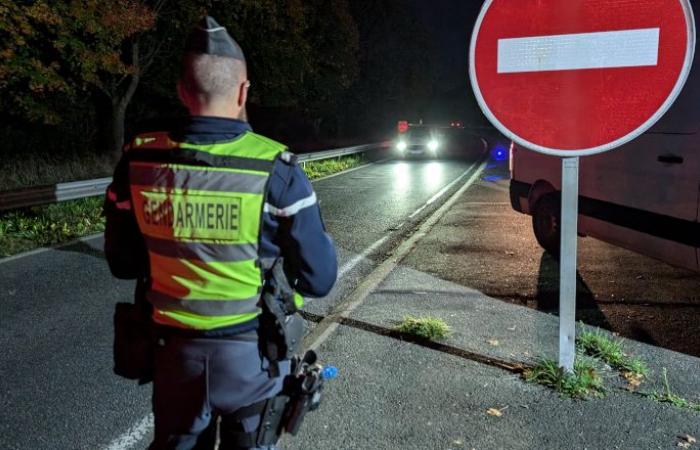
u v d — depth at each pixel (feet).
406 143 84.33
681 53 10.43
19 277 21.42
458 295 18.49
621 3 10.65
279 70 78.59
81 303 18.48
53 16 44.42
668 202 16.01
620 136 11.02
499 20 11.37
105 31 48.83
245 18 68.08
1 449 10.39
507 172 59.88
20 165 46.16
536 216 23.84
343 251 25.17
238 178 5.82
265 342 6.10
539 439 10.30
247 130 6.14
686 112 15.47
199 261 5.88
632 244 17.88
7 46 45.21
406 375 12.72
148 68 69.62
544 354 13.61
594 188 19.29
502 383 12.28
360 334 15.08
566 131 11.29
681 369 13.01
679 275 20.38
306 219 6.03
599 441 10.21
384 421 10.93
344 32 100.37
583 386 11.85
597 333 14.39
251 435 6.24
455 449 10.05
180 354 6.00
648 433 10.42
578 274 20.70
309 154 62.44
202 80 5.98
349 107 148.77
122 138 64.23
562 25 11.01
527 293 18.66
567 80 11.16
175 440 6.20
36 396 12.34
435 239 27.25
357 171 63.87
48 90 53.93
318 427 10.73
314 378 6.61
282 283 6.13
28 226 29.30
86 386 12.80
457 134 99.55
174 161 5.90
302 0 85.87
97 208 34.04
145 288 6.48
